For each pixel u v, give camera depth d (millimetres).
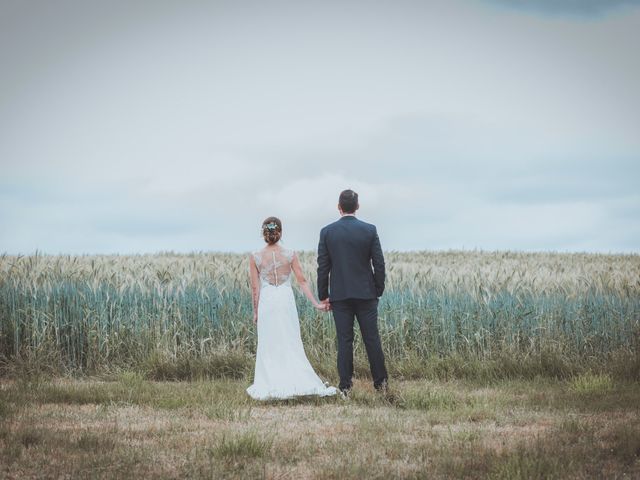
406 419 7309
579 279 11867
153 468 5398
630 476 5121
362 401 8359
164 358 11242
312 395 8586
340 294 8617
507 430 6793
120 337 11867
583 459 5516
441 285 12086
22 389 8984
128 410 7945
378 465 5473
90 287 12031
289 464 5578
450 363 10906
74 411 7898
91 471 5273
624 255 20219
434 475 5188
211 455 5730
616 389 8953
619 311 11414
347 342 8695
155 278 12328
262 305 8906
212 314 12250
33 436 6250
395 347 11742
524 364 10656
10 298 11812
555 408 7859
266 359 8781
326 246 8781
